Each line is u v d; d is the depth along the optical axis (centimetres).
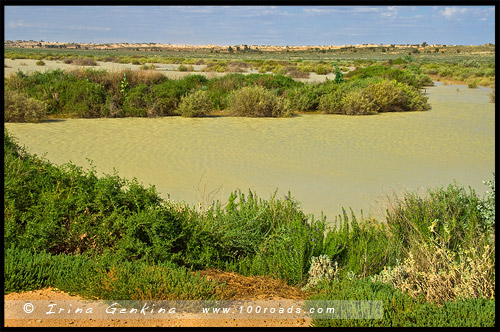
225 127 1781
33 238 567
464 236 640
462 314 410
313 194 954
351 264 590
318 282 539
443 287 483
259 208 715
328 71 5300
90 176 666
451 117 2116
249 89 2162
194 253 608
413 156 1312
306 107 2339
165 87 2181
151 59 7450
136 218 587
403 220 698
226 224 662
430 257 532
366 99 2261
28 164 719
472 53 15162
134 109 2050
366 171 1141
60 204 604
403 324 396
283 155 1300
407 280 504
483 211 670
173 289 450
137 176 1054
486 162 1253
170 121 1925
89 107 2020
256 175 1091
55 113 2019
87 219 593
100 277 462
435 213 688
